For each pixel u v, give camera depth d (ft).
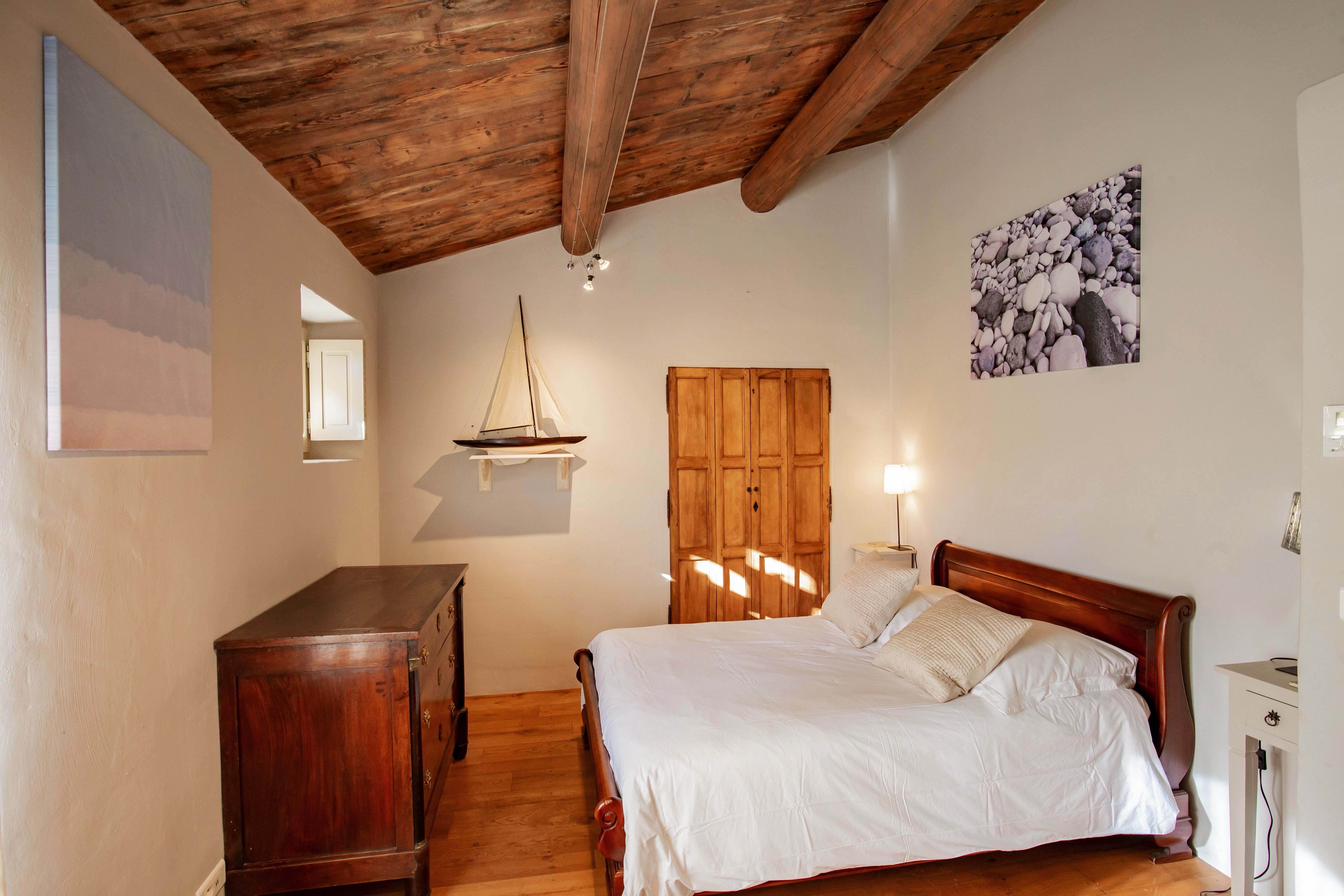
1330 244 5.31
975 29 10.13
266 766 6.59
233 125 6.73
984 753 6.84
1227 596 7.19
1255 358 6.93
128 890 5.09
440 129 7.83
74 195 4.49
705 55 8.32
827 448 13.93
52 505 4.37
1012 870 7.36
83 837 4.62
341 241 10.30
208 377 6.21
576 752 10.38
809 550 13.91
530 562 12.97
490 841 8.05
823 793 6.43
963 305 11.64
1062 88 9.37
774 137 11.76
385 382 12.48
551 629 13.07
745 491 13.67
